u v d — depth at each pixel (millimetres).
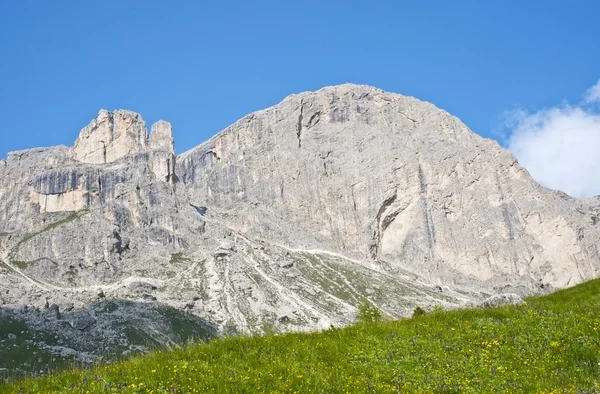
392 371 25844
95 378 24047
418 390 23891
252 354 27266
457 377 25203
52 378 24891
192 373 24438
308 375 24531
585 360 25719
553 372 24953
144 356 27797
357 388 23703
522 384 24109
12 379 26500
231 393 22875
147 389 23031
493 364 26109
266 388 23484
